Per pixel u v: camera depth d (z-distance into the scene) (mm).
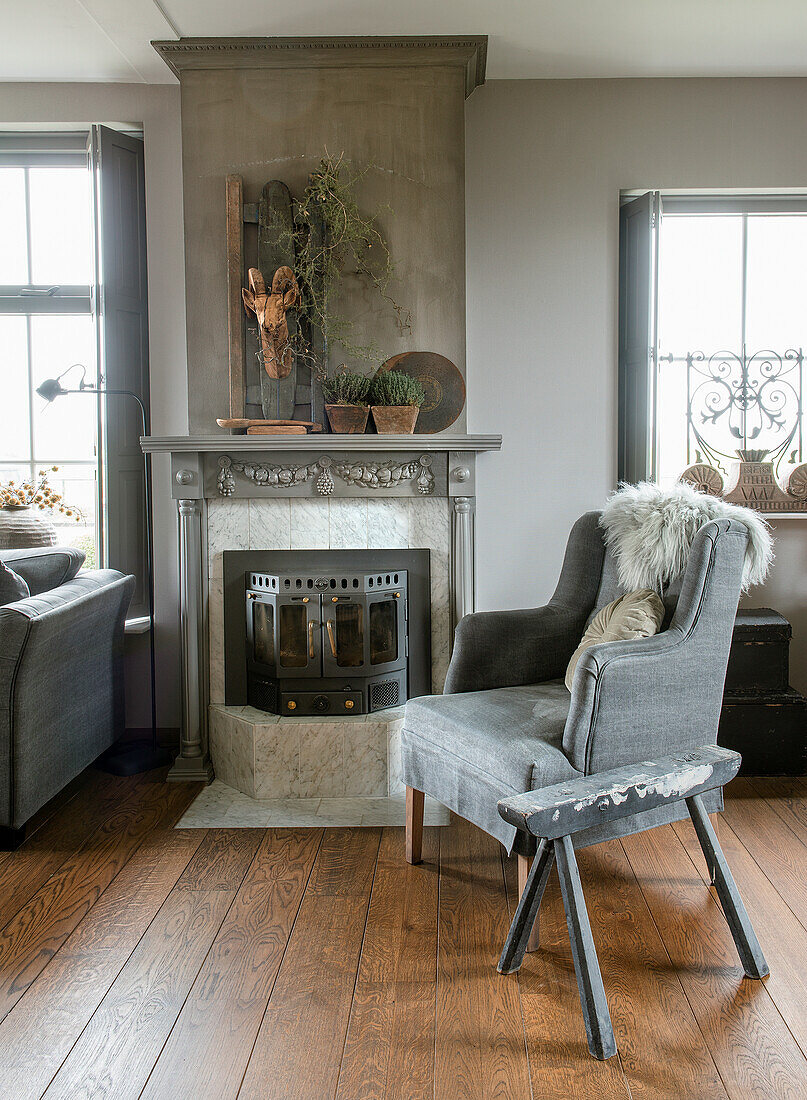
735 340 3844
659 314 3625
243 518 3361
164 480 3662
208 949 2205
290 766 3188
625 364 3711
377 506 3354
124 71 3469
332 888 2523
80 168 3773
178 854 2746
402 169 3336
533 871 2057
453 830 2918
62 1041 1861
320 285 3338
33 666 2740
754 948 2074
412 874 2607
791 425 3869
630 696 2242
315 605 3160
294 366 3346
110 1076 1756
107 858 2721
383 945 2221
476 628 2756
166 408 3633
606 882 2559
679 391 3852
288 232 3307
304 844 2814
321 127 3328
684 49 3328
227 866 2662
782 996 2004
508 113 3588
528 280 3625
